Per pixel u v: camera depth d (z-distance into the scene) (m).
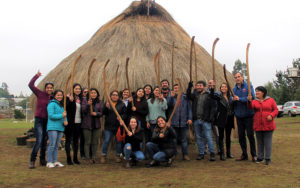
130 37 8.51
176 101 5.39
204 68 7.95
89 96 5.45
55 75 8.11
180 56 8.01
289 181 3.88
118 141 5.36
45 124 5.09
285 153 6.26
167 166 4.99
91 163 5.34
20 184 3.84
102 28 9.99
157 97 5.54
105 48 8.30
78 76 7.48
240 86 5.59
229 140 5.84
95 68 7.53
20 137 8.34
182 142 5.70
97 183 3.86
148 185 3.73
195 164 5.20
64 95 4.86
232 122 5.74
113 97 5.45
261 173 4.38
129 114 5.61
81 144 5.79
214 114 5.51
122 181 3.95
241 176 4.19
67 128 5.13
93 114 5.30
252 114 5.36
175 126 5.61
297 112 22.73
